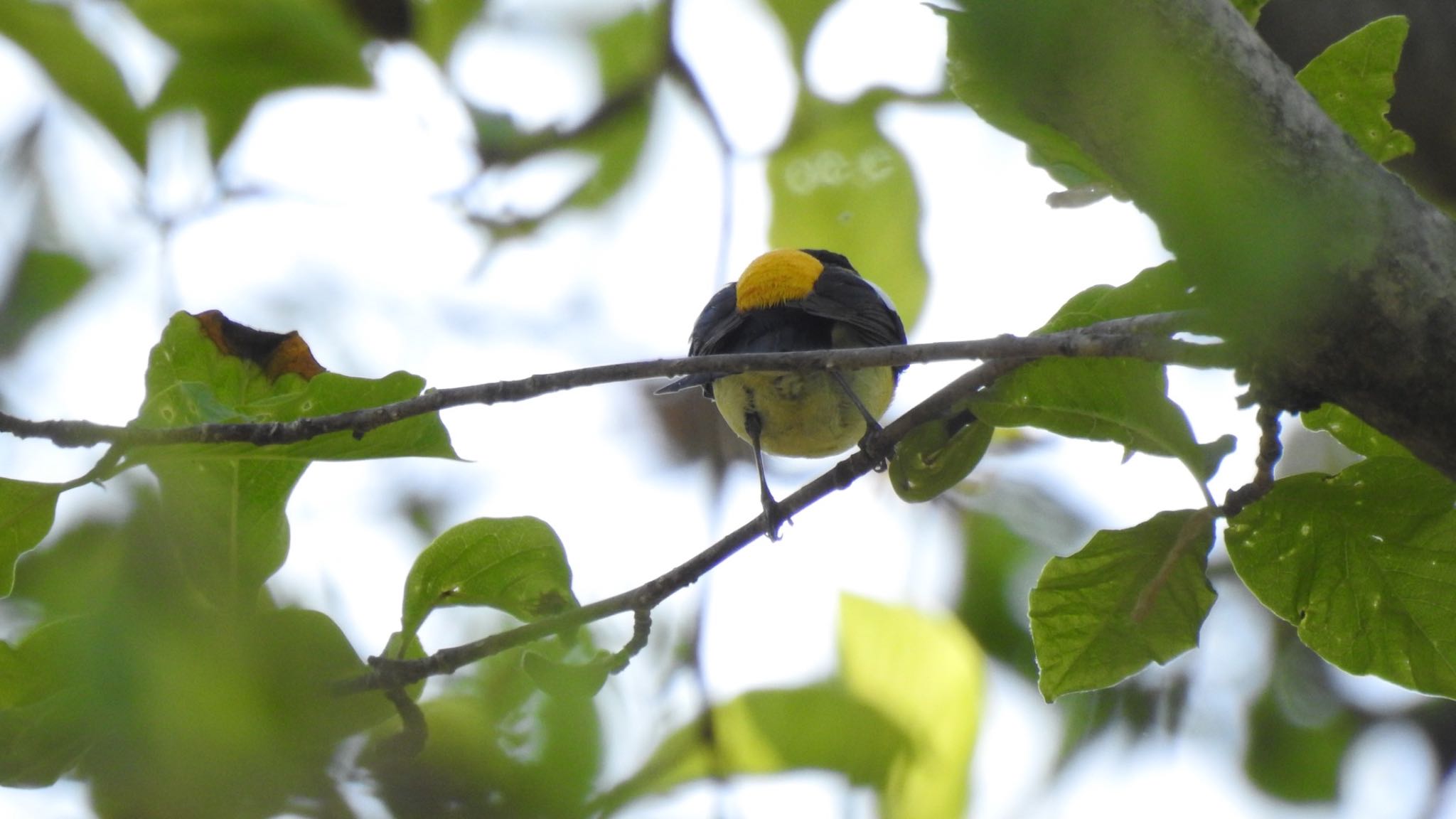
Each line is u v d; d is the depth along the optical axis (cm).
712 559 655
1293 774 1124
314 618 472
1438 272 503
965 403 675
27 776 430
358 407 581
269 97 901
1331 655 630
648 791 448
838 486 697
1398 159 832
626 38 1086
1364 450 638
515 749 364
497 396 584
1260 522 620
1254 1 626
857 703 658
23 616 469
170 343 612
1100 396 641
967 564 1005
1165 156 275
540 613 629
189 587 394
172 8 873
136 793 307
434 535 1196
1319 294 500
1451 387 512
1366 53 612
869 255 1095
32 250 1079
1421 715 1192
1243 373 558
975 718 702
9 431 509
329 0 936
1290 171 492
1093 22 310
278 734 333
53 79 870
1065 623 641
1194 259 269
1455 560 605
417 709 400
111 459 518
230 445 536
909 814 652
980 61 330
